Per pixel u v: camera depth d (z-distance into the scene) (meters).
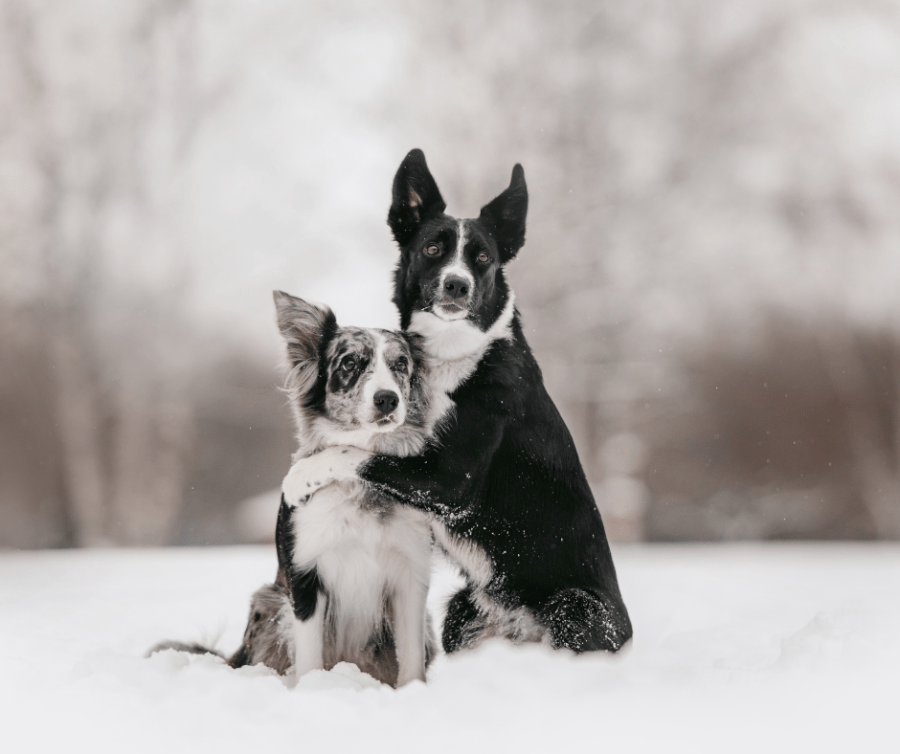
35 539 18.95
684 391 19.03
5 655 4.86
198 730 3.33
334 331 4.93
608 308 17.45
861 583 8.30
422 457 4.76
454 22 17.69
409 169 5.50
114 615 6.66
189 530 20.00
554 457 5.12
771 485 19.36
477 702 3.53
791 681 3.73
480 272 5.13
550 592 4.89
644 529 18.81
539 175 17.17
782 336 19.69
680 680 3.78
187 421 20.08
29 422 18.92
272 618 4.84
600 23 18.38
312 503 4.53
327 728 3.35
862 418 19.58
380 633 4.79
